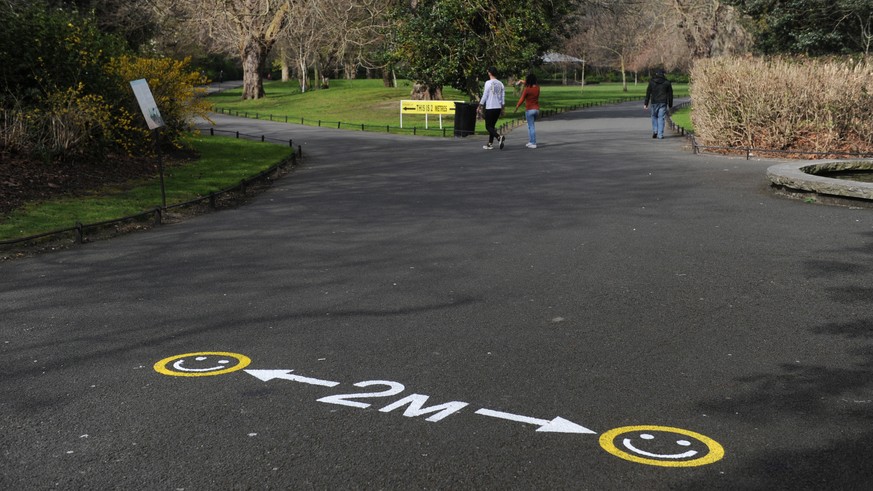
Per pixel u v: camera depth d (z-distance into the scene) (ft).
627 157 64.54
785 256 29.63
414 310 23.44
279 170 61.52
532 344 20.25
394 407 16.33
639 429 15.16
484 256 30.50
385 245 32.94
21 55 55.72
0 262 30.89
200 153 72.38
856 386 17.22
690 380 17.69
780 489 12.89
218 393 17.22
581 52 283.59
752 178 50.62
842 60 83.82
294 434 15.08
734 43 164.55
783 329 21.22
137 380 18.10
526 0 122.83
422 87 152.25
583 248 31.60
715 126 67.87
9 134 51.70
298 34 167.84
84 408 16.51
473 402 16.55
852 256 29.37
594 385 17.43
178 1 153.99
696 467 13.64
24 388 17.71
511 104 172.86
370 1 150.51
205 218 40.91
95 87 59.21
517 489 12.94
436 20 119.44
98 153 56.65
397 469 13.65
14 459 14.24
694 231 34.55
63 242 34.76
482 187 49.32
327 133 104.37
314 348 20.13
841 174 49.62
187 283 27.20
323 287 26.30
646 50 256.11
